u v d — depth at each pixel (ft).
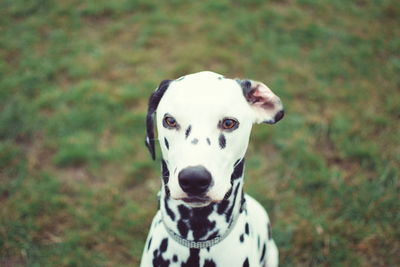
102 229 3.38
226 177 1.97
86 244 3.29
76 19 6.11
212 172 1.85
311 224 3.37
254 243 2.39
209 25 5.90
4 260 3.17
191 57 5.24
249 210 2.52
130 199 3.63
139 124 4.28
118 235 3.34
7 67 5.10
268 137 4.15
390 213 3.41
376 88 4.81
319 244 3.26
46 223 3.39
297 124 4.28
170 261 2.27
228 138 1.94
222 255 2.22
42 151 4.04
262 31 5.82
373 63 5.20
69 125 4.29
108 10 6.30
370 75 5.01
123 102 4.55
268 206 3.54
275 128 4.23
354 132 4.17
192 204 1.89
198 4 6.44
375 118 4.30
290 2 6.58
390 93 4.73
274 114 2.19
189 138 1.88
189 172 1.81
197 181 1.81
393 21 6.09
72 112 4.43
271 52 5.40
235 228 2.23
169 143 1.97
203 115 1.89
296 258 3.20
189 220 2.16
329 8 6.41
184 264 2.25
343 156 3.93
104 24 6.07
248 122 2.03
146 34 5.76
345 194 3.58
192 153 1.84
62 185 3.73
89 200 3.60
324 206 3.52
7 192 3.63
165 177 2.14
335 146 4.05
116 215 3.49
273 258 2.80
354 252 3.22
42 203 3.52
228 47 5.50
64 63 5.17
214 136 1.90
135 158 3.98
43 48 5.49
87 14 6.24
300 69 5.11
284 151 3.96
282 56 5.35
